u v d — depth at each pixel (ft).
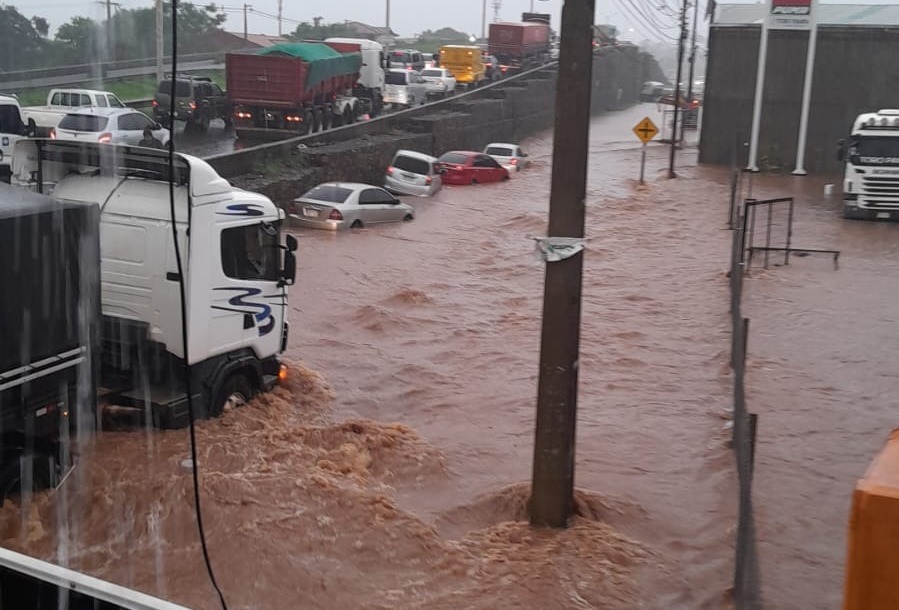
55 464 26.45
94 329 27.89
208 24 213.25
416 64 195.00
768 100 136.05
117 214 32.19
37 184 33.53
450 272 69.36
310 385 41.75
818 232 89.45
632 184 124.77
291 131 113.19
